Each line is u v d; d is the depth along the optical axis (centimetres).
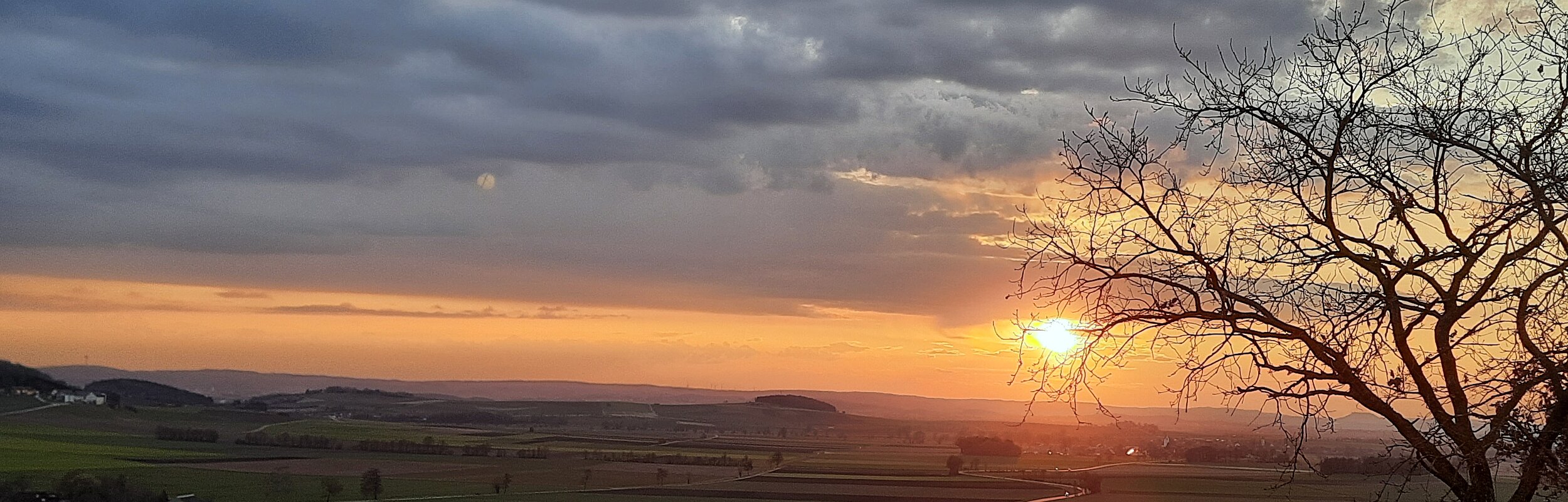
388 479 11981
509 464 14462
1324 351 705
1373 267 719
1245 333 716
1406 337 709
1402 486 709
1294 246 738
